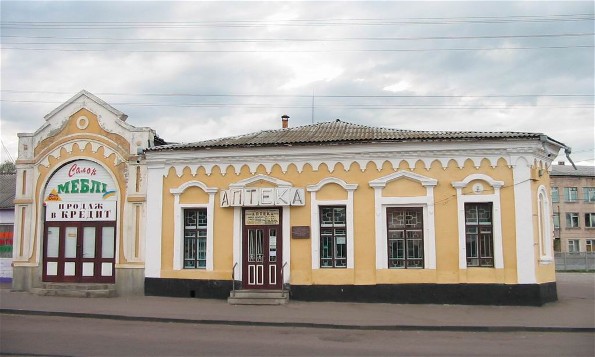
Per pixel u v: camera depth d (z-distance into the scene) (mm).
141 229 23719
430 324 16953
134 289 23469
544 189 22531
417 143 21406
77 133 24641
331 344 14172
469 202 21203
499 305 20609
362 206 21844
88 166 24562
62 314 18859
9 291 24438
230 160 22922
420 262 21484
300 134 24625
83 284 23766
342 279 21656
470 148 21188
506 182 21062
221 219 22875
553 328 16531
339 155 22031
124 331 15898
